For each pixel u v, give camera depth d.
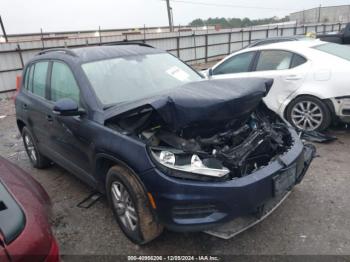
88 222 3.32
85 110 3.18
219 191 2.37
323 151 4.64
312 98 5.02
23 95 4.58
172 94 2.67
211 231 2.62
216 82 3.11
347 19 55.94
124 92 3.35
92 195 3.86
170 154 2.51
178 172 2.43
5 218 1.86
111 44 4.27
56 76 3.81
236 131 2.98
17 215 1.90
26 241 1.74
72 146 3.48
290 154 2.87
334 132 5.38
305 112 5.17
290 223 3.04
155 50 4.21
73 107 3.06
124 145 2.68
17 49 14.26
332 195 3.47
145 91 3.43
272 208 2.79
